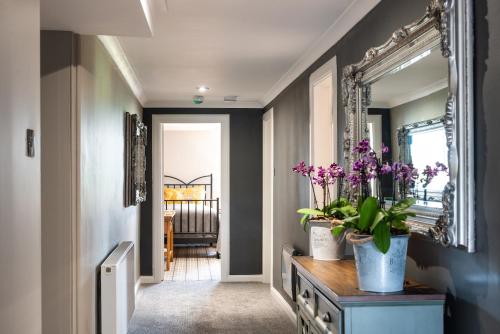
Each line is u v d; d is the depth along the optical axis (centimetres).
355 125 269
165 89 554
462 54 163
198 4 275
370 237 181
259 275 647
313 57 378
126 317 366
